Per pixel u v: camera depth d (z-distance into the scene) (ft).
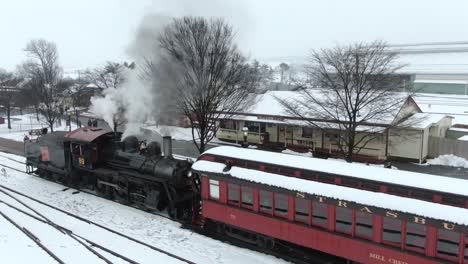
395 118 74.64
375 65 73.26
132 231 46.70
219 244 43.27
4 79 202.90
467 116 123.34
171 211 50.88
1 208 50.65
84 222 49.03
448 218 29.40
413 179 33.65
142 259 37.96
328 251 36.09
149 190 52.42
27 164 74.23
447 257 30.01
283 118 97.86
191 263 38.01
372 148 88.89
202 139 72.18
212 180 44.19
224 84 74.54
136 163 55.52
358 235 34.42
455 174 76.95
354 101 71.82
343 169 37.32
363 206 33.32
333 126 76.69
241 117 106.63
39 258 34.27
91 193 62.13
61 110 140.67
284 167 39.42
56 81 150.82
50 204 56.39
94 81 153.58
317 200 35.99
